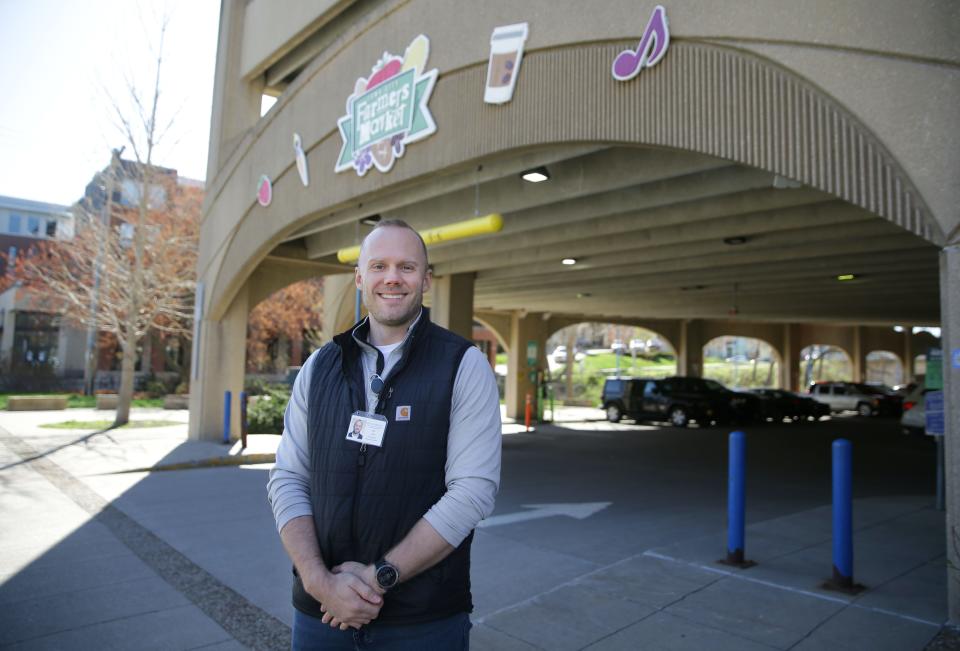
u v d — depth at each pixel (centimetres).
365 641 182
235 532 660
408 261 201
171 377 3138
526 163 709
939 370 768
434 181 844
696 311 2272
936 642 377
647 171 694
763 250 1161
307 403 210
